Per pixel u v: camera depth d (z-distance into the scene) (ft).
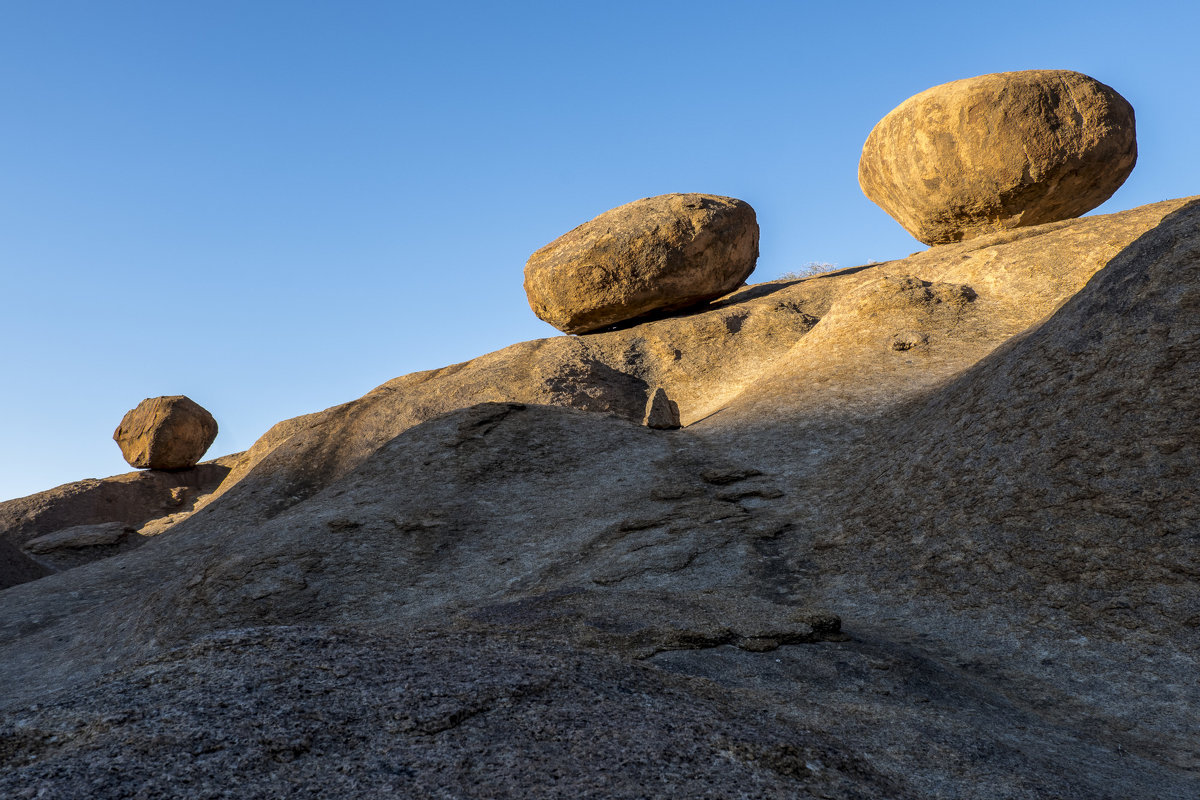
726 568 41.81
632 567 43.19
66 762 10.76
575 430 73.72
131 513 130.11
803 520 46.75
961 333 73.46
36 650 52.70
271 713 12.50
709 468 60.34
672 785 11.50
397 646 16.33
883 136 105.50
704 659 24.22
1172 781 17.48
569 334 119.75
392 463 71.26
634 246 109.09
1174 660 25.44
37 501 123.34
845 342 78.43
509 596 43.57
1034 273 77.46
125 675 14.26
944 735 17.62
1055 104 94.27
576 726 13.08
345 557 51.72
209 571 51.24
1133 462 32.71
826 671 23.68
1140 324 36.99
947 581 34.35
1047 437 37.04
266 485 93.61
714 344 106.32
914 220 106.22
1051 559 32.01
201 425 143.43
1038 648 28.14
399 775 11.20
